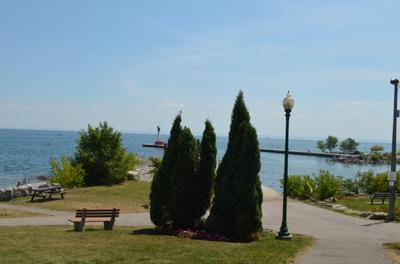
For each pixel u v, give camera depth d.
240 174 15.31
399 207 24.34
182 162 16.28
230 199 15.48
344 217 23.41
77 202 25.48
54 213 21.75
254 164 15.27
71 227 17.31
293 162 101.69
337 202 29.47
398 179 33.16
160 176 16.50
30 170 58.72
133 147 152.50
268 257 11.66
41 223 18.56
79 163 34.88
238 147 15.70
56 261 10.38
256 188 15.38
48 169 60.38
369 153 124.81
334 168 85.75
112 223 16.86
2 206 23.77
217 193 15.89
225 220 15.80
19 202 25.34
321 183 31.67
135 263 10.41
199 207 16.56
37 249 11.88
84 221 16.34
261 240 15.07
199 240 14.48
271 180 56.25
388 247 14.80
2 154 91.56
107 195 28.44
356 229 19.48
